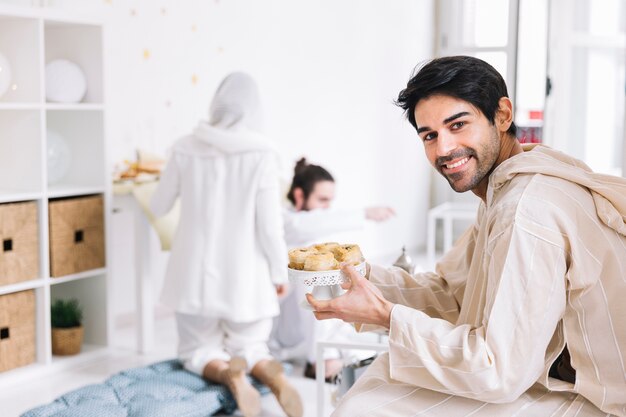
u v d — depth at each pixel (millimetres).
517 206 1547
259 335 3275
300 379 3434
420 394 1665
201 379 3199
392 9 6266
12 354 3461
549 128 5652
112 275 3963
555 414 1595
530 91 5680
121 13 4219
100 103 3746
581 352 1598
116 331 4234
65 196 3775
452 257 2014
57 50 3830
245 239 3211
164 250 3758
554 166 1631
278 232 3180
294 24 5375
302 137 5500
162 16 4449
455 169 1661
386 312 1616
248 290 3211
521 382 1510
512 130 1741
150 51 4391
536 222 1526
